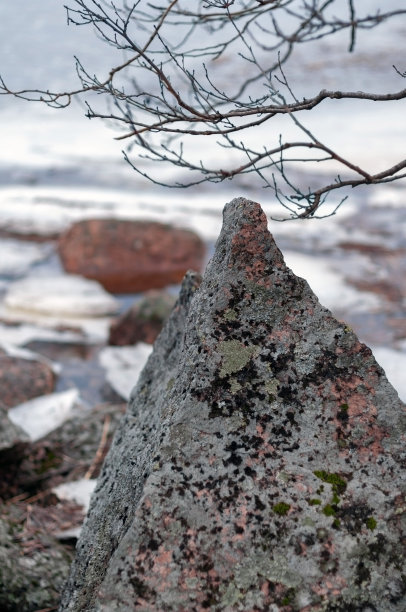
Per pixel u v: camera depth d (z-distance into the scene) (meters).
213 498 1.85
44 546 3.17
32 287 10.27
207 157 16.81
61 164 17.34
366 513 1.86
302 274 10.82
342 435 1.94
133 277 11.75
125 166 17.17
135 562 1.78
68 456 4.29
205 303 2.06
